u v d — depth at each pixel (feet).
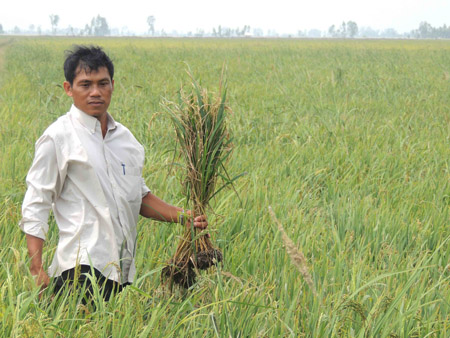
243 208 15.98
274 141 25.41
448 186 18.99
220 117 10.34
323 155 23.41
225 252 13.29
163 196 16.83
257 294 10.79
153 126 25.63
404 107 37.81
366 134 27.40
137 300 8.91
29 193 9.62
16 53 108.58
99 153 9.80
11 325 8.83
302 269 8.09
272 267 12.23
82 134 9.73
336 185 19.25
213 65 77.56
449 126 30.83
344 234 15.11
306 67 73.20
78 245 9.66
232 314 9.99
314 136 27.02
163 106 10.61
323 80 56.03
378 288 11.60
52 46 150.61
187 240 10.55
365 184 19.27
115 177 9.95
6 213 14.10
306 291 11.30
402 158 22.94
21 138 25.53
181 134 10.52
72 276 9.71
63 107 35.58
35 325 8.18
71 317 9.36
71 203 9.77
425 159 23.66
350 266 12.63
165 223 13.84
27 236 9.59
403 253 13.70
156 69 70.74
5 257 12.21
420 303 10.96
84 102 9.67
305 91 46.55
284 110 33.86
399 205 17.34
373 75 60.70
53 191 9.70
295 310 10.29
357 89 48.29
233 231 14.82
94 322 9.04
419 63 87.76
